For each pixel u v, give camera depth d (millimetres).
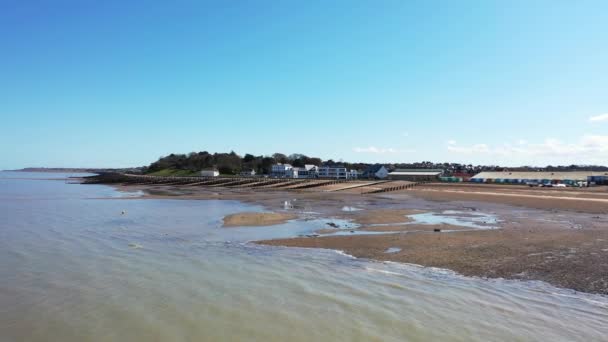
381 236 21750
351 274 13836
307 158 183375
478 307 10570
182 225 26828
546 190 68000
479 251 17250
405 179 130250
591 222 27797
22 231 23594
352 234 22859
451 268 14555
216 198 54125
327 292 11859
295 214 33406
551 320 9680
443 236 21406
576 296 11336
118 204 44125
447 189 75000
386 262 15641
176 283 12805
